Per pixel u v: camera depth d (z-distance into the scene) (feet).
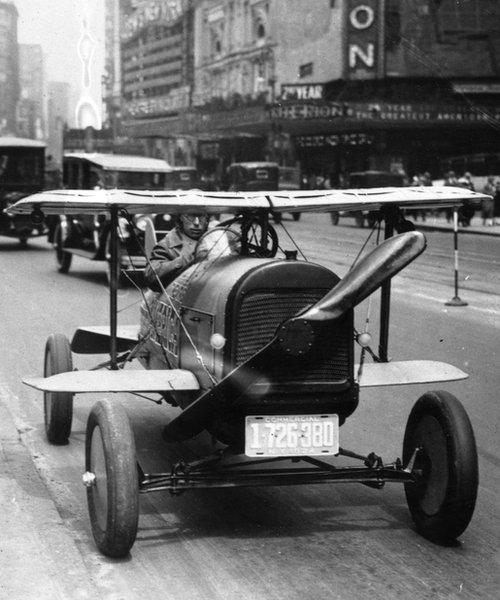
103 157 60.49
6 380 27.84
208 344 15.34
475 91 162.09
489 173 147.43
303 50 194.18
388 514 16.30
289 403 14.37
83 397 26.43
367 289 13.19
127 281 51.80
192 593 12.77
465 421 14.16
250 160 221.46
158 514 16.24
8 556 14.10
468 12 161.17
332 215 124.06
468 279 57.41
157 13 336.49
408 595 12.75
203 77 283.79
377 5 165.17
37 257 74.28
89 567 13.67
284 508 16.65
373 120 162.30
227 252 18.34
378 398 25.95
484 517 16.17
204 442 21.36
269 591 12.85
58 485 17.80
